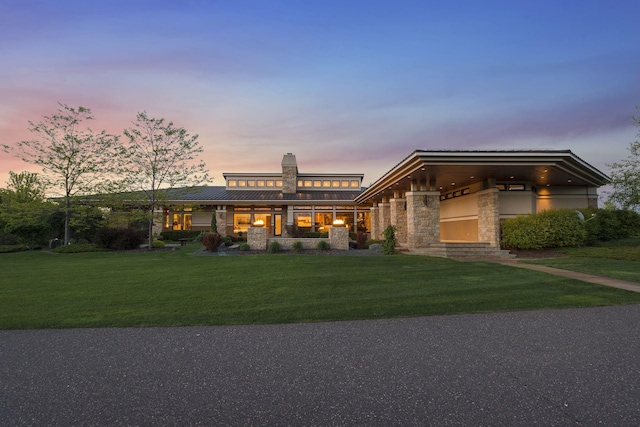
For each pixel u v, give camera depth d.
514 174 16.70
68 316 6.20
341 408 3.00
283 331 5.30
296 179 34.81
